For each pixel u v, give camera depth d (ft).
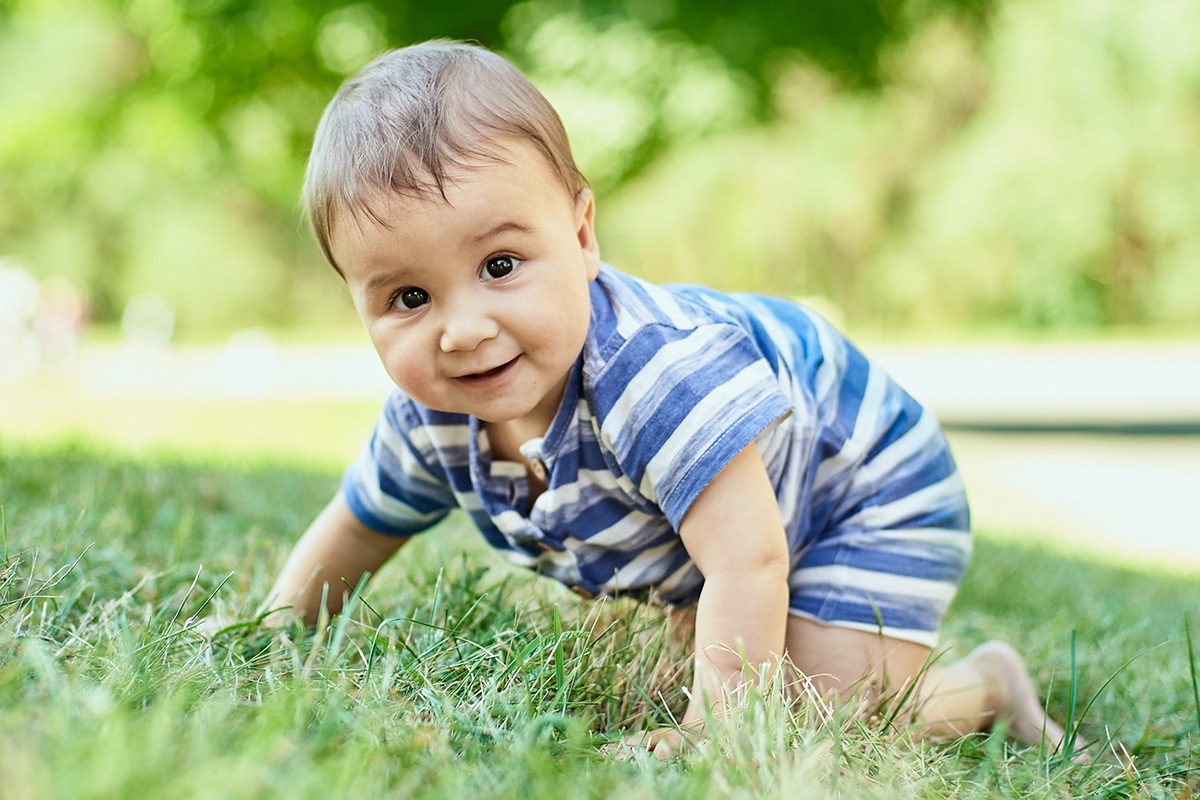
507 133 5.79
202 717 4.30
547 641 6.04
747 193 94.68
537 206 5.79
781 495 6.76
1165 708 7.24
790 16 29.48
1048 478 30.55
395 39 27.91
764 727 4.94
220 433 27.55
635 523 6.67
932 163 85.10
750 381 6.24
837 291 97.50
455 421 6.87
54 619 5.92
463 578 7.88
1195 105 75.46
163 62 31.99
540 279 5.75
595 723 5.79
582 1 28.86
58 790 3.36
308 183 5.97
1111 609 10.77
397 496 7.50
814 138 82.02
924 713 6.89
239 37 29.60
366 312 5.87
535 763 4.39
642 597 7.17
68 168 40.88
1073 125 76.69
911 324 92.73
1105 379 63.31
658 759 5.18
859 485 7.13
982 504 25.17
